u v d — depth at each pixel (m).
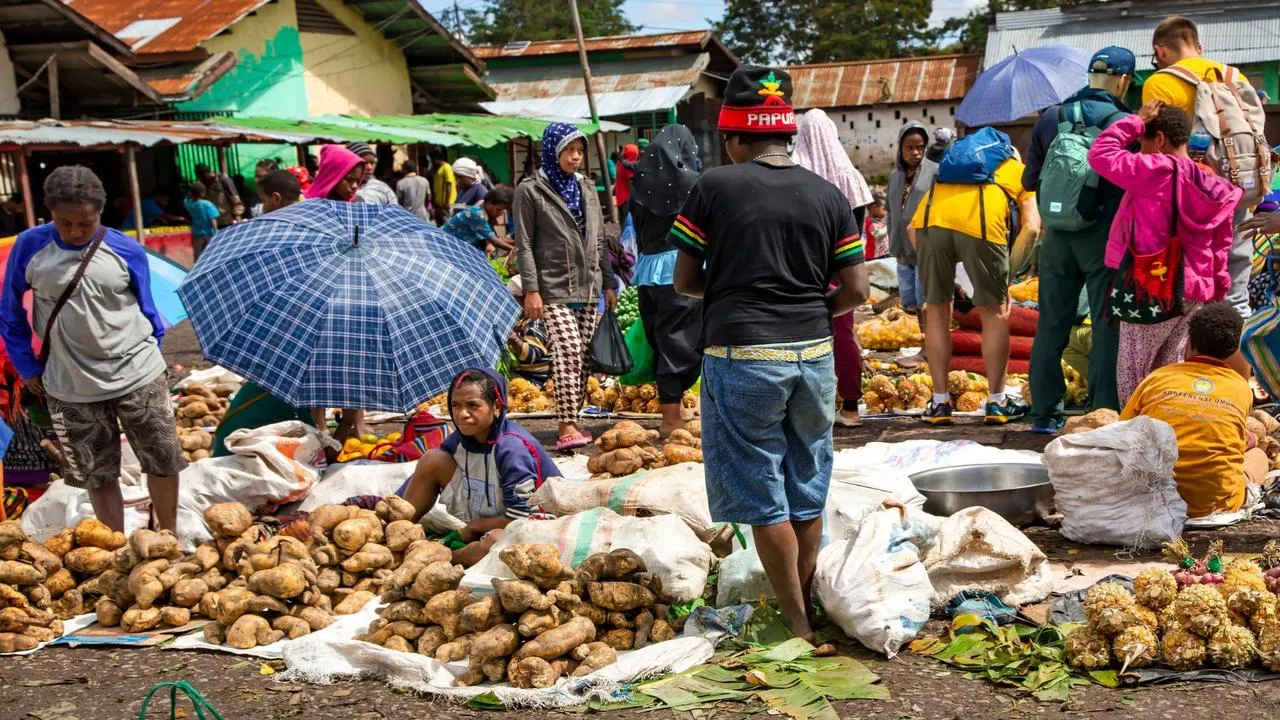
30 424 6.54
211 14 23.09
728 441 4.01
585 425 8.50
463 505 5.29
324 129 21.17
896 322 11.23
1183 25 7.09
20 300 5.15
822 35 69.62
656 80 32.38
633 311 10.30
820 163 7.59
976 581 4.47
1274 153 8.91
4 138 14.98
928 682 3.87
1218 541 4.24
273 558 4.60
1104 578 4.72
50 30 18.53
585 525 4.54
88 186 4.99
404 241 6.10
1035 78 16.72
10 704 3.95
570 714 3.74
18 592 4.52
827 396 4.04
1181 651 3.81
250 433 5.80
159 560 4.65
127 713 3.86
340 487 5.75
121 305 5.16
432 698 3.90
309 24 25.94
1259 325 6.96
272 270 5.75
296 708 3.86
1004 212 7.48
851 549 4.27
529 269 7.38
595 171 31.92
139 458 5.30
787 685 3.81
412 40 28.80
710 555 4.57
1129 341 6.43
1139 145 6.70
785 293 3.95
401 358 5.63
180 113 22.05
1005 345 7.77
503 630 3.96
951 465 5.94
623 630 4.12
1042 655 3.94
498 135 25.11
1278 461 6.11
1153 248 6.19
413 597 4.23
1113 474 5.12
